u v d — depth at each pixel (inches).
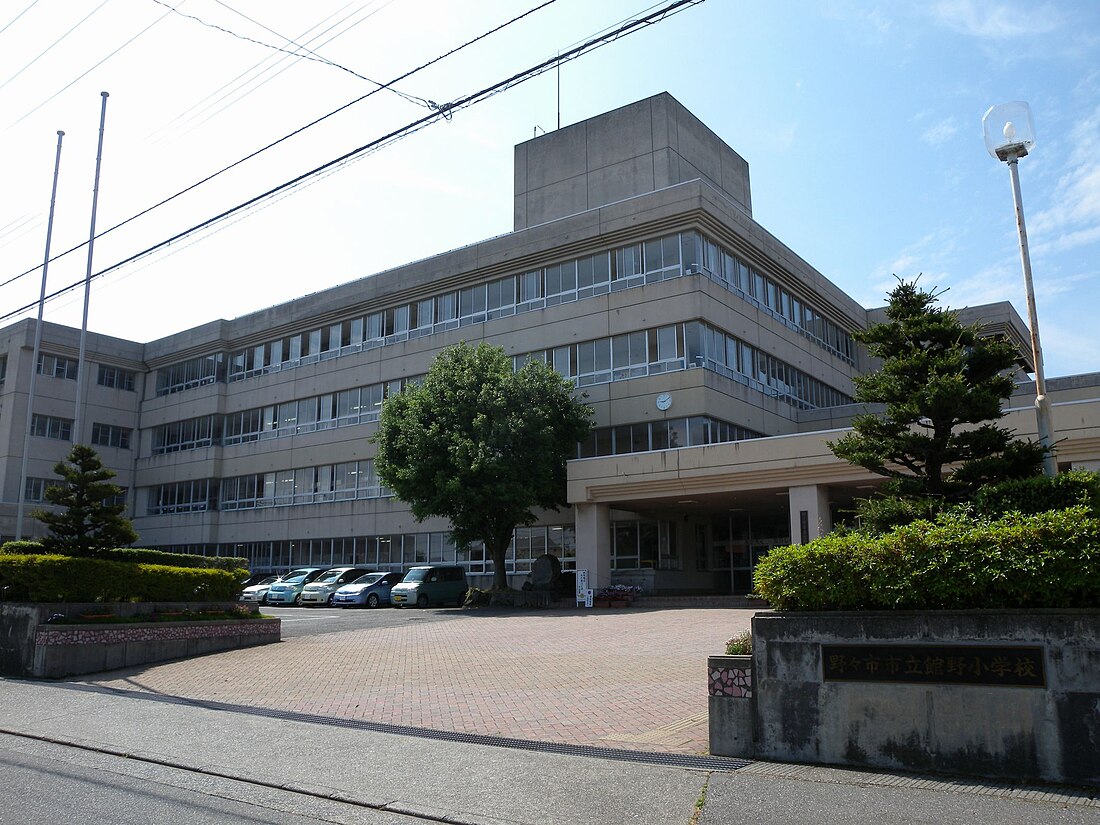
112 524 768.3
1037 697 276.4
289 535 1812.3
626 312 1371.8
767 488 1063.0
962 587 291.7
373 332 1758.1
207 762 328.2
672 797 268.5
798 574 324.5
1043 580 280.1
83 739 377.1
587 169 1651.1
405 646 716.0
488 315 1565.0
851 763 302.4
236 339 2014.0
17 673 626.8
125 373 2190.0
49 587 656.4
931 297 531.8
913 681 296.4
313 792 284.2
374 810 265.3
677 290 1320.1
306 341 1888.5
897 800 257.3
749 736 322.7
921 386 500.7
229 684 547.5
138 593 722.2
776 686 320.8
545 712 424.8
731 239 1402.6
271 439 1899.6
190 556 897.5
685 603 1102.4
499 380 1266.0
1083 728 268.4
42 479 1971.0
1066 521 285.0
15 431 1947.6
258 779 301.6
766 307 1509.6
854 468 999.0
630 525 1338.6
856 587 312.3
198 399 2058.3
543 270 1505.9
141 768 323.6
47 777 306.8
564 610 1111.0
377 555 1669.5
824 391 1681.8
